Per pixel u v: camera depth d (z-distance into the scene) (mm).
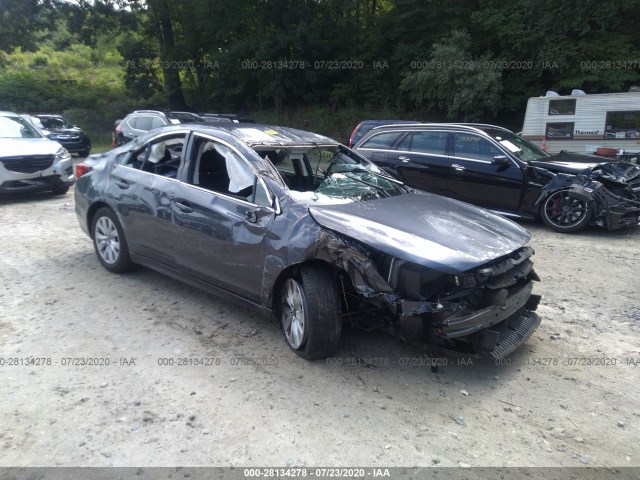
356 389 3582
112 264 5555
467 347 3709
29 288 5230
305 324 3764
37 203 9703
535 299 4414
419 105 22312
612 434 3232
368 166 5230
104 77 37531
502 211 8742
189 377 3672
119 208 5281
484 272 3551
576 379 3852
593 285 5859
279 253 3875
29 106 29875
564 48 18609
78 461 2822
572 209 8195
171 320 4582
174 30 29828
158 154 5203
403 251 3492
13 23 28547
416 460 2914
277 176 4277
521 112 21031
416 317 3498
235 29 25766
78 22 28312
